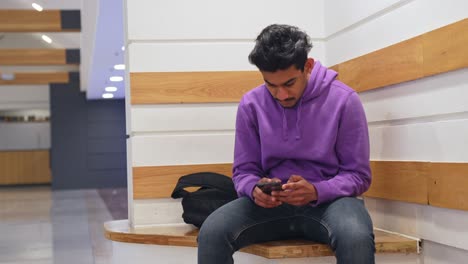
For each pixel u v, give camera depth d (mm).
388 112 2465
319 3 3121
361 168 2168
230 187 2789
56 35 12312
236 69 3088
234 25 3092
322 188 2053
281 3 3105
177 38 3055
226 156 3070
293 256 2113
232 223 2078
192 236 2564
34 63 11875
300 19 3107
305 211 2129
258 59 1995
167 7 3053
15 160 17500
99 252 5035
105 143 15586
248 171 2307
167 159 3035
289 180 2061
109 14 5809
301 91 2170
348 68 2795
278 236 2230
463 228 1996
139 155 3021
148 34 3039
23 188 16891
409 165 2295
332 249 1996
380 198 2566
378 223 2596
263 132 2270
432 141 2148
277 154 2258
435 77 2123
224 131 3080
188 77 3057
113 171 15602
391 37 2408
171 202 3045
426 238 2221
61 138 15461
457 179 1996
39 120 17828
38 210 9414
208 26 3076
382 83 2475
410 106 2297
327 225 2002
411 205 2318
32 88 16812
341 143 2203
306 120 2221
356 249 1864
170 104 3051
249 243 2148
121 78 11281
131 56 3029
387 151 2473
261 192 2064
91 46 7992
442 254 2150
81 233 6375
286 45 1971
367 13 2594
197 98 3053
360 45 2684
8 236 6297
